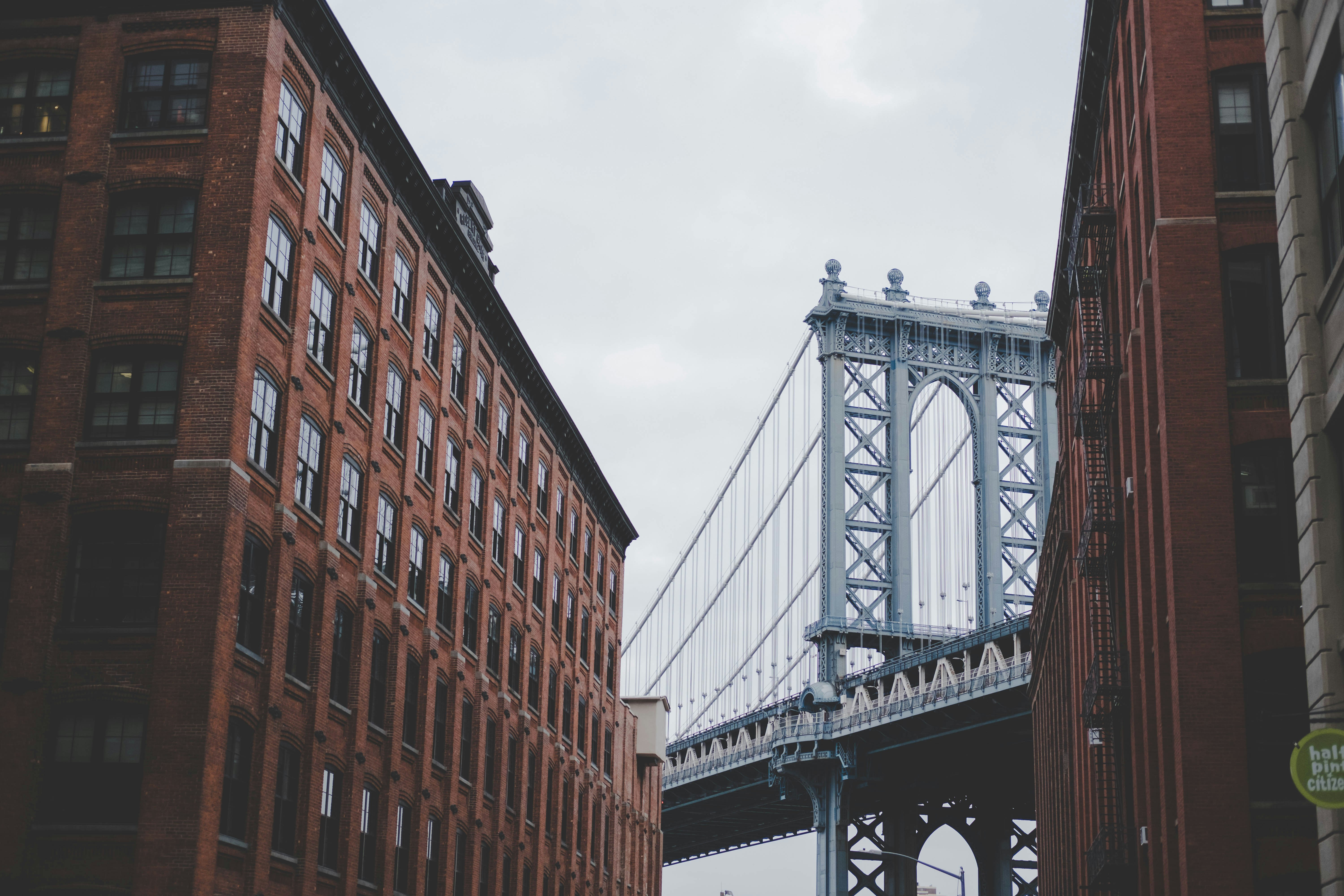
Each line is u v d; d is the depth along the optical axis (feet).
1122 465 137.69
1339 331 72.59
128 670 109.50
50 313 117.19
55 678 109.70
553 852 215.31
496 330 188.96
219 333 115.85
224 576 111.45
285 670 121.90
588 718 241.76
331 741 132.98
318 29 130.11
